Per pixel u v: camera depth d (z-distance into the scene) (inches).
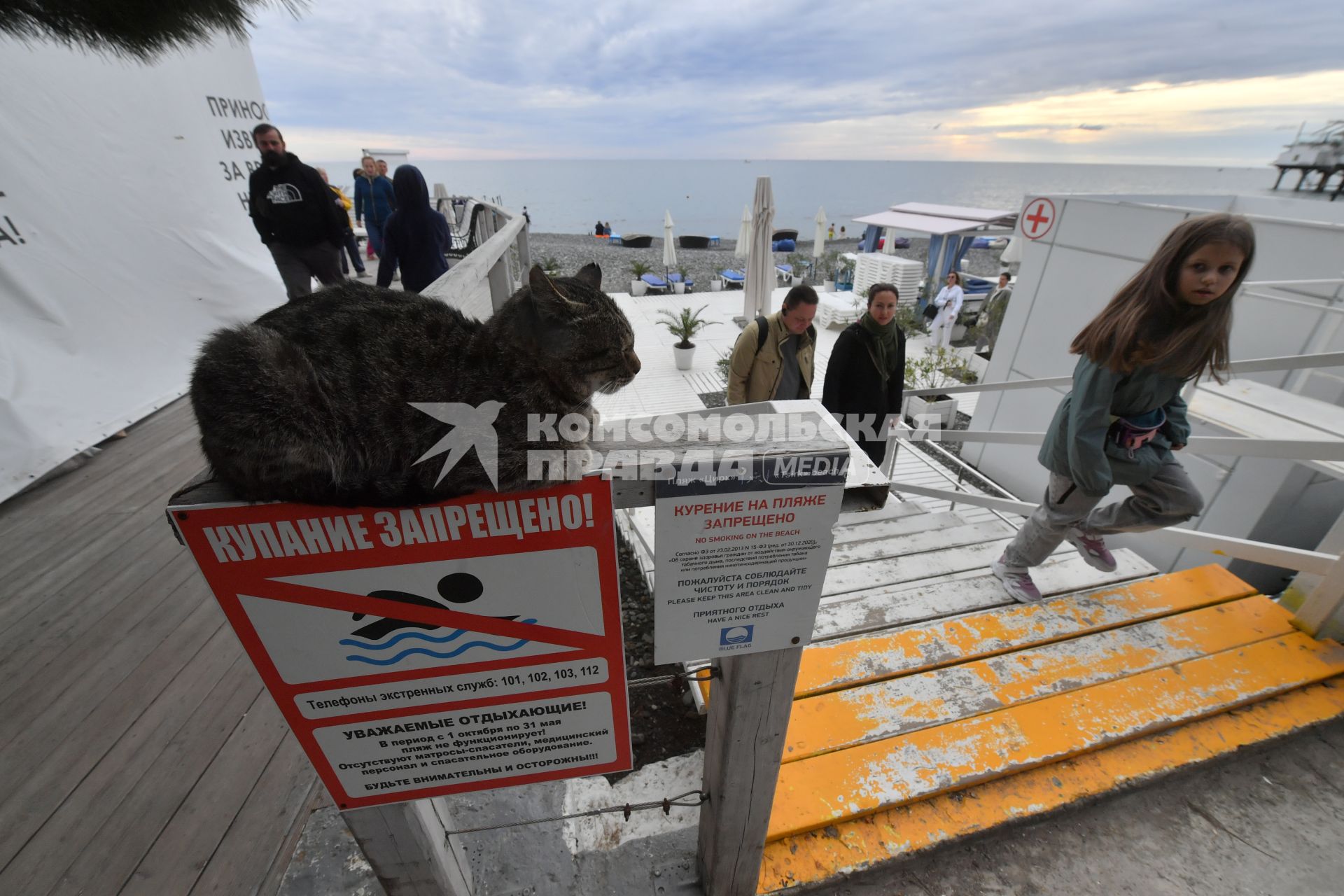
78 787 79.8
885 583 122.6
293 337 44.1
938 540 143.6
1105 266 217.2
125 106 171.6
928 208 646.5
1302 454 92.2
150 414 176.2
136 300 174.1
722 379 378.0
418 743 48.3
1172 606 104.3
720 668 51.6
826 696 87.7
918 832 73.1
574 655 45.3
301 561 37.4
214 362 40.3
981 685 89.4
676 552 41.2
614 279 683.4
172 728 87.7
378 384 43.7
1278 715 86.1
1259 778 81.7
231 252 209.0
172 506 34.6
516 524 37.7
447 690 45.4
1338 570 91.0
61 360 152.2
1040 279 244.7
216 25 52.3
